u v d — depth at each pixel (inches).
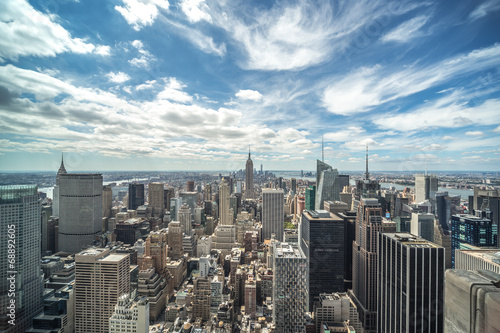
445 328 452.1
